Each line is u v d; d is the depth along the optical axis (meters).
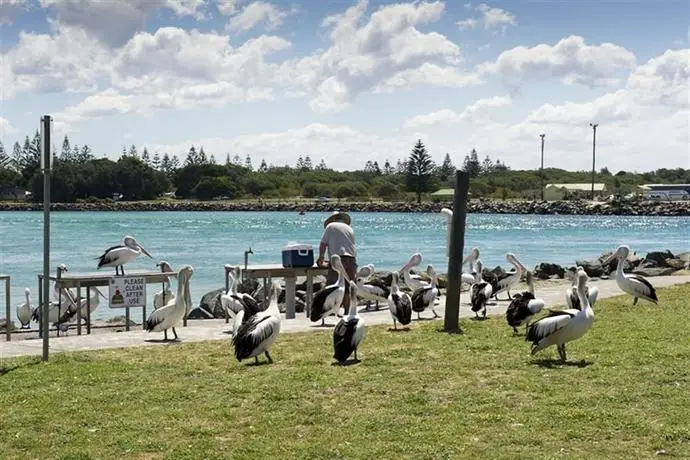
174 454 8.45
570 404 9.99
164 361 13.09
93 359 13.27
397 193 180.12
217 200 181.88
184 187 191.00
